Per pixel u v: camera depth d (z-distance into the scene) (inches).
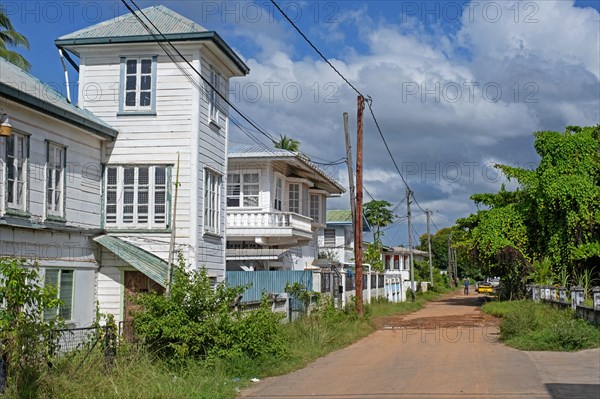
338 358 657.6
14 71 677.9
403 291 1934.1
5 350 386.6
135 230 748.0
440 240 4279.0
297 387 489.4
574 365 546.6
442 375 516.1
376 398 429.7
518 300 1375.5
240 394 469.4
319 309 965.8
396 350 711.1
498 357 616.7
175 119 761.6
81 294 708.0
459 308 1493.6
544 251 1486.2
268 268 1179.3
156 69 768.3
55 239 661.3
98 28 786.2
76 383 419.8
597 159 1435.8
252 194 1157.7
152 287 738.8
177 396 430.9
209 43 763.4
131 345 511.2
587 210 1364.4
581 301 865.5
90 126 705.0
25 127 608.1
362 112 1040.8
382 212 2950.3
